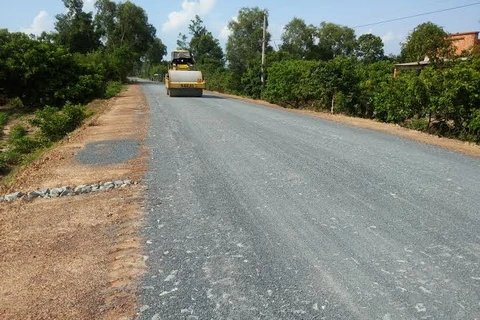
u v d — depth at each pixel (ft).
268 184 21.74
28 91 94.89
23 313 11.02
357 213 17.38
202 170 24.77
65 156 30.66
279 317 10.31
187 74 86.74
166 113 54.75
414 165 25.85
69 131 52.85
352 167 25.20
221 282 12.04
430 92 41.22
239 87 130.93
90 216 18.08
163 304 11.00
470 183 21.75
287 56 113.80
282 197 19.62
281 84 79.46
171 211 18.07
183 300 11.16
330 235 15.20
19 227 17.44
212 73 163.84
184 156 28.63
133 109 61.93
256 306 10.80
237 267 12.91
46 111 58.80
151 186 21.89
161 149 31.19
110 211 18.49
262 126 42.83
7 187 24.99
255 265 13.01
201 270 12.78
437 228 15.72
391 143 34.04
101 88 99.66
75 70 100.01
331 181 22.13
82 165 27.66
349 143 33.68
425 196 19.53
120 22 238.48
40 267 13.62
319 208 18.06
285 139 35.14
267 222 16.56
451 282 11.87
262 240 14.85
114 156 29.63
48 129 52.49
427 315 10.33
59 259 14.11
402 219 16.66
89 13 220.23
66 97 94.63
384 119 52.80
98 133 40.37
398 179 22.47
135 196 20.35
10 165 40.45
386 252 13.79
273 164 26.03
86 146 33.99
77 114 55.36
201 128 41.06
